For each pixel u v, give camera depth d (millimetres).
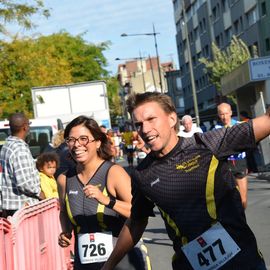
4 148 7730
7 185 7695
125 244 3955
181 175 3537
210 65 51656
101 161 5094
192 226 3525
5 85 28391
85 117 5125
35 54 28797
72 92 26047
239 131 3531
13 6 23344
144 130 3576
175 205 3557
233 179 3572
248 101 33438
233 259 3471
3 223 5832
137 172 3682
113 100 74562
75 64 66125
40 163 8898
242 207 3566
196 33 74062
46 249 7641
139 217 3869
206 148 3551
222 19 61688
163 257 9453
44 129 16719
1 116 28656
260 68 27156
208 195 3500
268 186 18703
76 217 5043
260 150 23094
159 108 3605
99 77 67938
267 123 3512
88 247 5008
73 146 5039
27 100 29188
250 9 52625
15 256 6270
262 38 50375
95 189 4863
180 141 3629
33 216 7109
